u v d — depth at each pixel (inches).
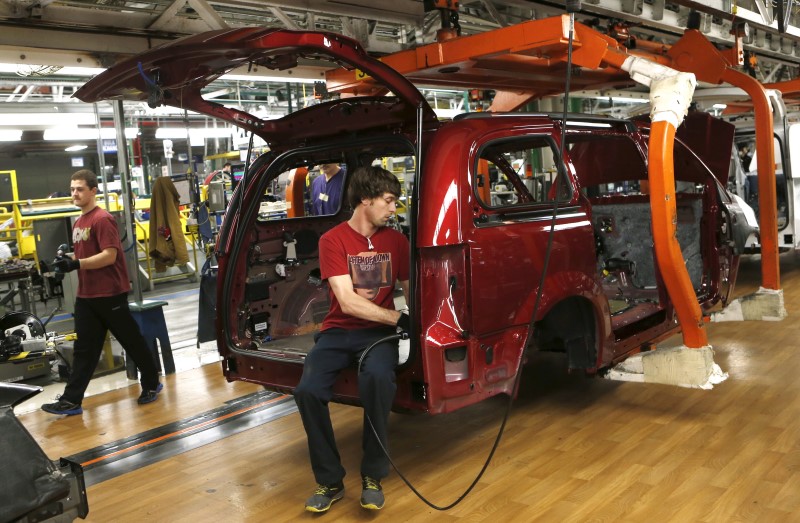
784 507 111.3
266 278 176.9
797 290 290.2
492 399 181.2
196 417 185.5
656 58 217.0
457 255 124.8
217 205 309.3
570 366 158.4
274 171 159.0
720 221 201.3
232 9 242.4
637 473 128.7
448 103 529.0
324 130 150.1
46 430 184.4
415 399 125.2
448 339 122.2
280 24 263.6
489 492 126.0
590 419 160.4
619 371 167.2
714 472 126.3
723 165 228.1
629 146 217.6
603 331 153.8
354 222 127.3
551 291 139.5
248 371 156.0
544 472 132.8
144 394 203.6
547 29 144.9
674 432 147.6
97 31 196.1
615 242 220.2
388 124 142.1
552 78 199.5
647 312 183.3
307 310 187.8
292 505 128.2
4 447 93.5
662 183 148.3
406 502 125.2
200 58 121.1
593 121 169.0
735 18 233.0
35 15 183.8
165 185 252.8
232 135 517.0
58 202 451.8
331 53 117.2
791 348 203.8
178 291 464.4
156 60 123.3
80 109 449.1
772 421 149.0
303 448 156.2
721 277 204.4
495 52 154.4
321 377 122.3
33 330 241.0
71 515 100.6
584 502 118.9
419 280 123.4
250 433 169.3
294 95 426.9
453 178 126.0
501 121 141.6
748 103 330.0
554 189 216.5
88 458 160.6
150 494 137.9
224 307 158.7
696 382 156.5
